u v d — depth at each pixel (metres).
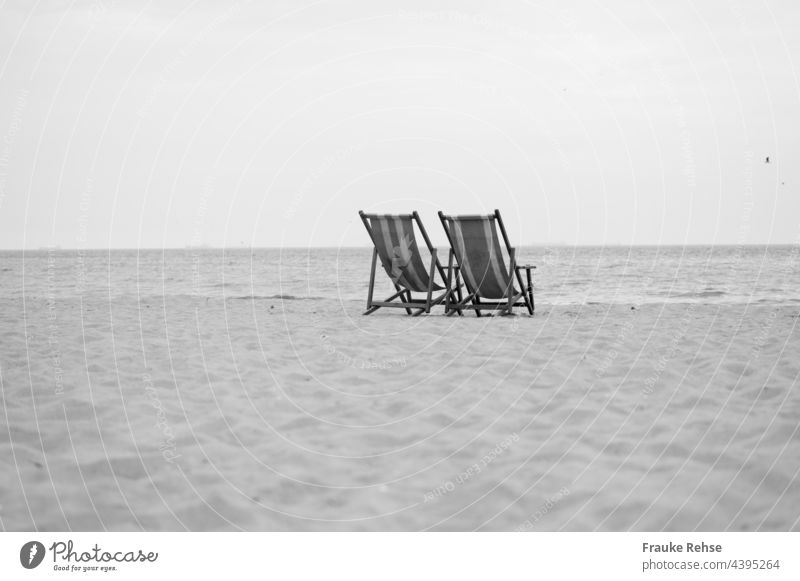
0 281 17.23
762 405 3.56
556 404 3.72
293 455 3.01
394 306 7.80
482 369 4.56
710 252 50.69
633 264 28.38
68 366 4.51
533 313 7.79
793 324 6.41
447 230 7.36
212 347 5.36
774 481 2.61
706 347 5.16
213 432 3.28
